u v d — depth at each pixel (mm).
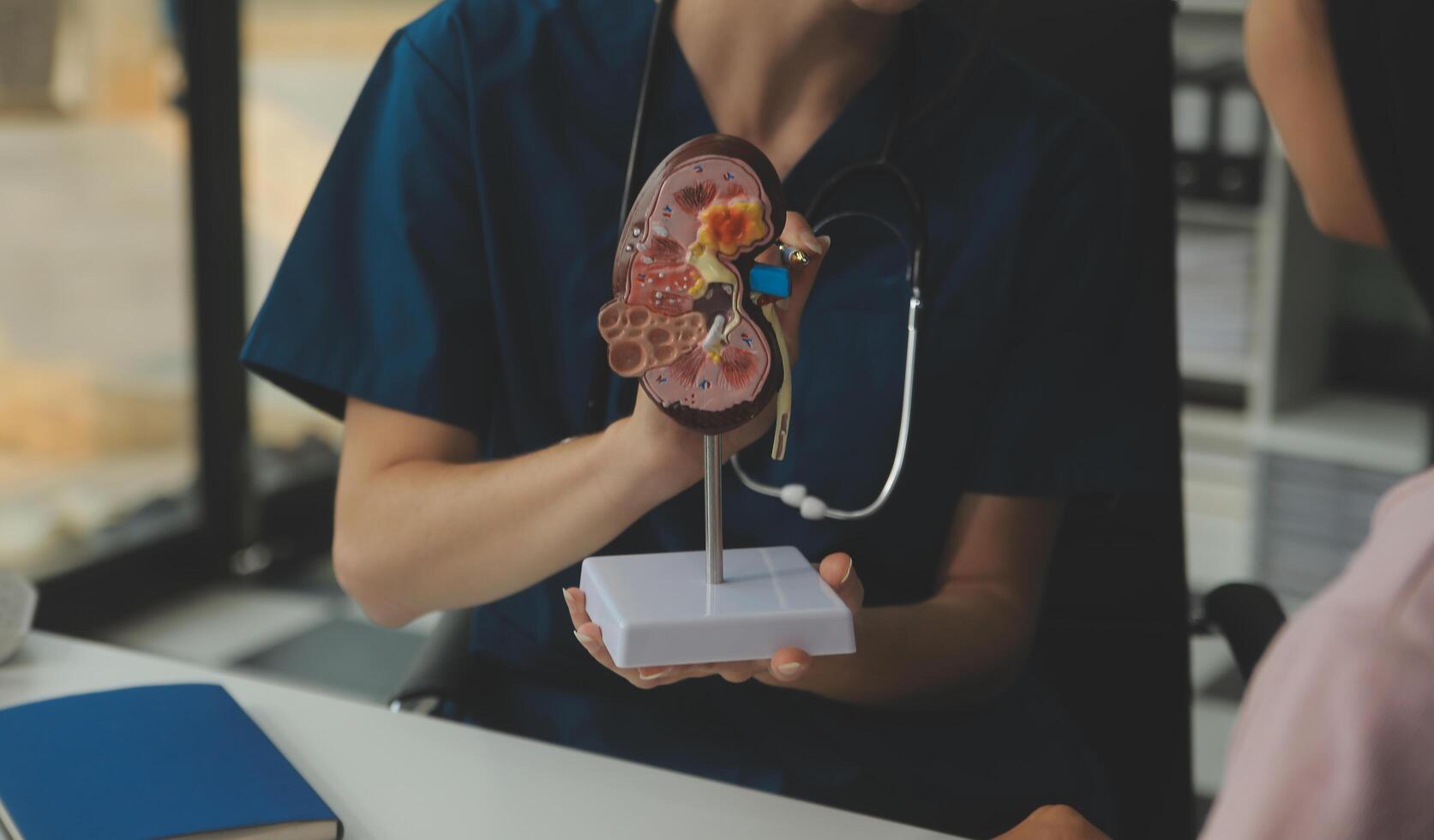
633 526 943
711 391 630
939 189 973
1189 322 2365
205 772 676
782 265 666
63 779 660
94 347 2395
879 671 892
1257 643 1003
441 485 837
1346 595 401
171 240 2496
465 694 969
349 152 955
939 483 980
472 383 926
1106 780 1040
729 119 960
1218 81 2264
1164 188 1094
